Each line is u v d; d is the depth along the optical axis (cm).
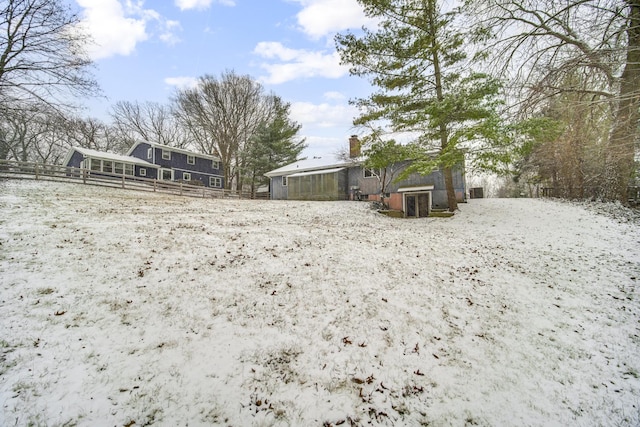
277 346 418
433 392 352
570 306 563
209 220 1210
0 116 1403
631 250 876
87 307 465
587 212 1405
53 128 1600
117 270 601
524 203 1747
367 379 368
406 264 771
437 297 593
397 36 1392
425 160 1414
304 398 331
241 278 624
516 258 841
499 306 564
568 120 822
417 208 1994
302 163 2839
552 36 765
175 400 314
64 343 381
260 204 1970
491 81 966
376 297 580
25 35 1345
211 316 476
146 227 959
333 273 685
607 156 926
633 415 323
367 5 1383
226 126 3681
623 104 685
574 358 418
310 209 1789
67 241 732
